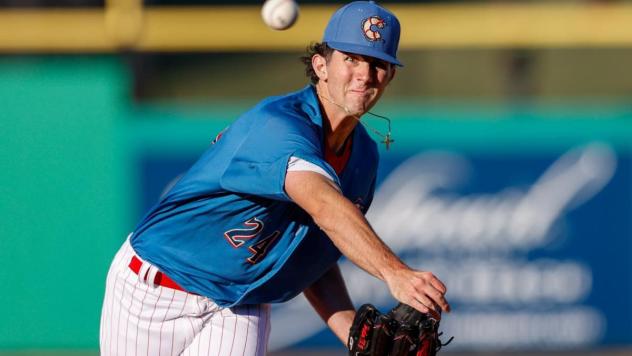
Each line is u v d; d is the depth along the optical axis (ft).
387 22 37.99
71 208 78.23
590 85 81.46
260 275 40.98
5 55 79.15
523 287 77.71
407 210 77.66
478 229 77.71
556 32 81.61
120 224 78.54
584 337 78.07
